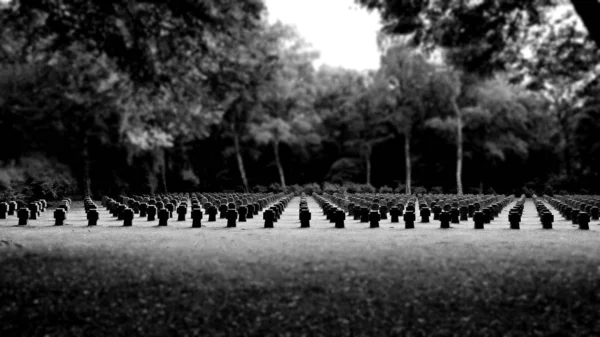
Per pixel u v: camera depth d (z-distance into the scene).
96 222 19.56
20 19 13.88
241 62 16.70
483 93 51.25
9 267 9.56
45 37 14.16
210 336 6.07
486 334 6.09
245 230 17.30
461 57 16.11
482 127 56.78
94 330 6.27
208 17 14.70
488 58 15.55
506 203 35.25
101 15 13.62
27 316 6.74
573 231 17.08
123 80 16.59
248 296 7.59
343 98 65.94
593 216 22.77
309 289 7.96
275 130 56.94
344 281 8.46
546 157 60.66
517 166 61.50
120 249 11.97
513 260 10.30
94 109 33.75
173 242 13.46
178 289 7.97
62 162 37.94
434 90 51.47
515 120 56.41
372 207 23.28
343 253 11.27
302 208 20.22
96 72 17.16
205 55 15.80
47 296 7.59
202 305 7.18
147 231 16.86
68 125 36.09
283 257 10.70
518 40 15.62
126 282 8.39
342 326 6.36
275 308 7.03
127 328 6.33
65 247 12.35
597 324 6.36
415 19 14.92
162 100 16.88
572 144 55.06
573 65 16.41
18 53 15.79
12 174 33.28
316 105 69.88
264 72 18.23
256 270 9.31
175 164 55.06
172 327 6.35
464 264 9.86
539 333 6.09
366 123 60.50
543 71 16.91
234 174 65.88
